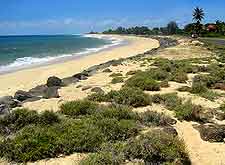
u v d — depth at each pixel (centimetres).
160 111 1370
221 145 1048
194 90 1758
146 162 873
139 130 1102
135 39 12081
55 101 1580
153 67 2847
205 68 2653
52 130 1025
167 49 5147
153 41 9625
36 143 932
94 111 1270
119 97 1487
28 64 3953
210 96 1661
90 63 3997
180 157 908
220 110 1429
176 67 2750
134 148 906
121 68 2916
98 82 2177
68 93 1780
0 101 1556
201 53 4562
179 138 1052
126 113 1210
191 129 1169
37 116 1144
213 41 8538
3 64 3959
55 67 3594
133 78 1966
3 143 936
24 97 1692
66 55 5284
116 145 942
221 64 3131
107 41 11538
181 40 8212
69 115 1268
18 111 1165
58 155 920
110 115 1195
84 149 948
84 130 1016
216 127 1127
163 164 863
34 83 2605
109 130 1034
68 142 948
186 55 4278
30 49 7100
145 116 1219
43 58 4756
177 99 1515
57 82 2075
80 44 9481
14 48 7594
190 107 1323
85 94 1727
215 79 2084
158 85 1820
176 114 1299
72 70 3362
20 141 941
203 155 973
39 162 883
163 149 905
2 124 1123
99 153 902
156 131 1023
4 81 2708
